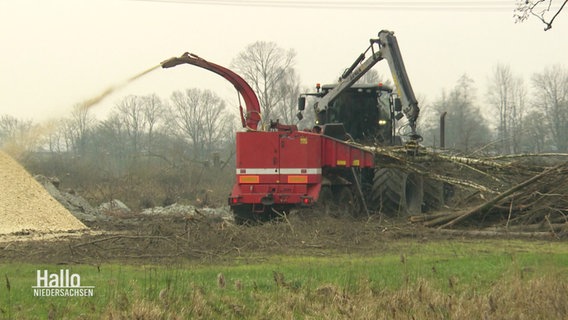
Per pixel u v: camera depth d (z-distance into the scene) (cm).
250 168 1786
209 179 4197
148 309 753
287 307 817
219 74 2050
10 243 1459
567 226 1491
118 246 1372
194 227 1460
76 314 785
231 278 1003
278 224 1560
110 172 4594
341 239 1449
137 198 3350
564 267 1066
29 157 3359
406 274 945
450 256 1234
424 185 1891
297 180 1777
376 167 1823
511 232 1537
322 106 2141
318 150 1795
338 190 1880
